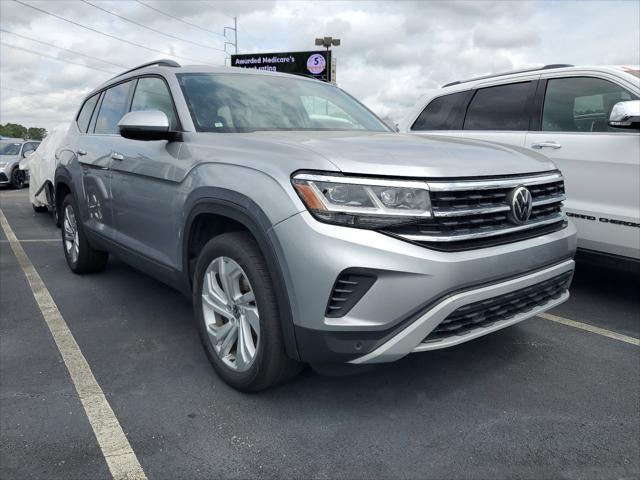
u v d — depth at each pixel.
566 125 4.55
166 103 3.52
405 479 2.12
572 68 4.61
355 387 2.86
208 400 2.72
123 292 4.57
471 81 5.49
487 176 2.50
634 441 2.37
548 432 2.44
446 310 2.26
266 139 2.76
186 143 3.13
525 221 2.64
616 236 4.11
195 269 2.96
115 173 3.92
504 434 2.43
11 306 4.21
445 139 3.10
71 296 4.47
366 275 2.20
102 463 2.23
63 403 2.69
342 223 2.22
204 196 2.76
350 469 2.19
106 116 4.54
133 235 3.78
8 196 14.16
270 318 2.45
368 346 2.25
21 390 2.83
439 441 2.37
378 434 2.43
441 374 3.02
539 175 2.81
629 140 4.04
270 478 2.14
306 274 2.24
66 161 5.03
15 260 5.88
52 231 8.12
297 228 2.26
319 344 2.28
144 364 3.14
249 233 2.64
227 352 2.82
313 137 2.87
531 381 2.94
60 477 2.14
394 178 2.27
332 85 4.41
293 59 32.38
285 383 2.88
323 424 2.51
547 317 3.99
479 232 2.42
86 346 3.41
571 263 2.94
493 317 2.57
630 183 4.02
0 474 2.15
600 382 2.94
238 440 2.38
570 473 2.16
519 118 4.90
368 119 4.07
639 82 4.11
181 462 2.23
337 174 2.26
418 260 2.21
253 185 2.47
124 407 2.66
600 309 4.19
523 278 2.56
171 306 4.20
